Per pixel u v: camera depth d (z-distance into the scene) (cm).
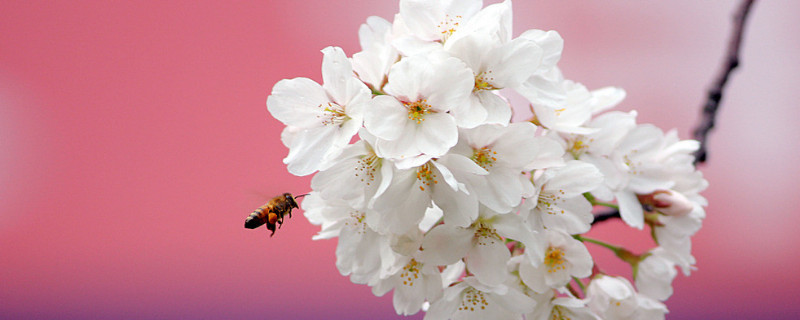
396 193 70
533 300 72
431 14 71
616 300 74
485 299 73
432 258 71
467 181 70
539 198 72
